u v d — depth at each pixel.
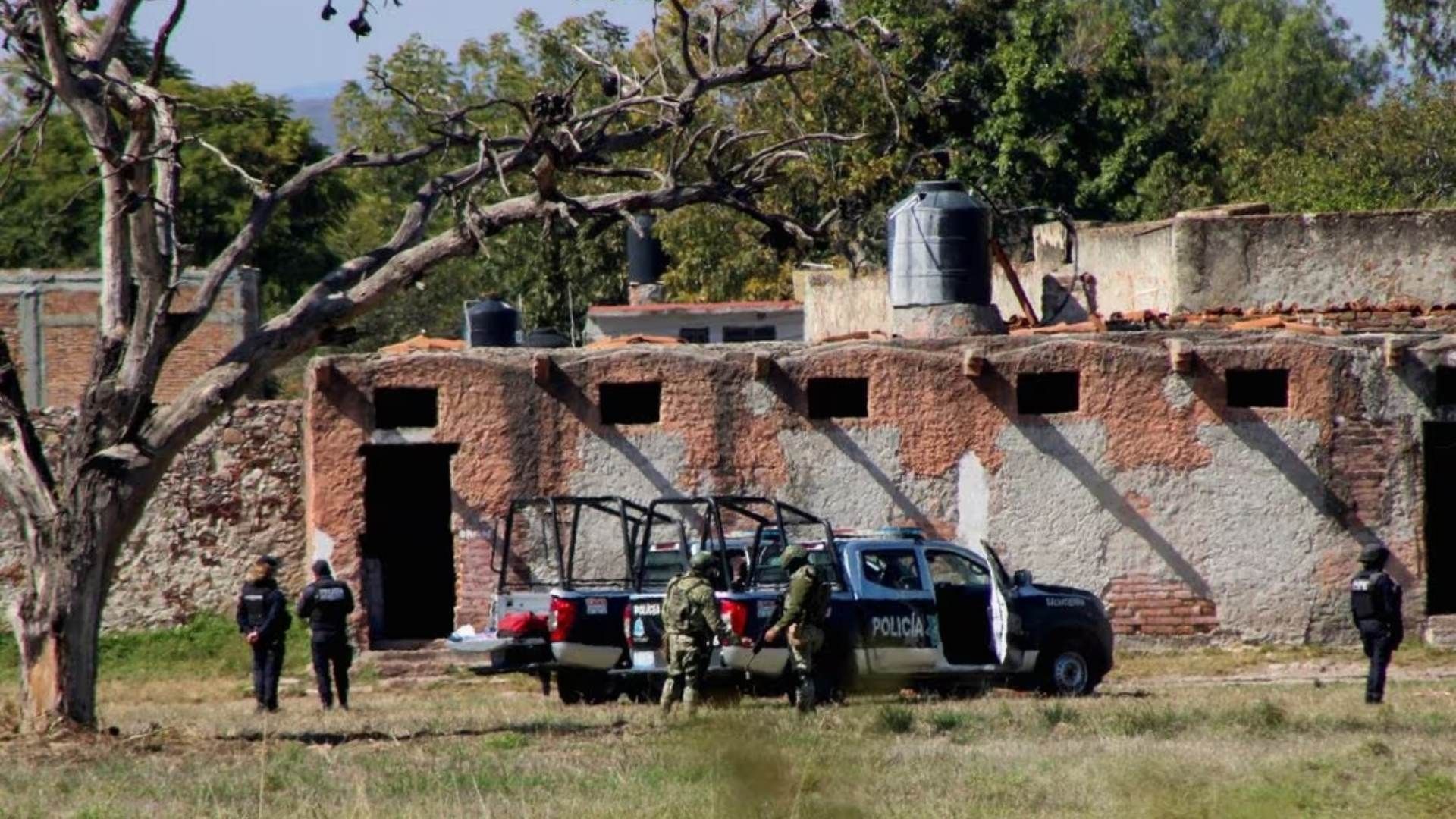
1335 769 58.72
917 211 120.56
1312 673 106.06
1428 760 61.22
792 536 96.12
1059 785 55.88
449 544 126.69
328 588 92.12
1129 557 113.00
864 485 112.94
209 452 117.56
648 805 52.16
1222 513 113.06
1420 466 113.00
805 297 179.75
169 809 54.31
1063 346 113.62
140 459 71.75
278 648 90.88
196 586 117.00
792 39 76.12
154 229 72.50
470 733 75.31
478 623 111.19
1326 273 132.50
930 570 90.44
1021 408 115.06
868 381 113.44
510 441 112.00
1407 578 112.88
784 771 47.69
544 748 68.19
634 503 102.69
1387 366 113.19
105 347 72.31
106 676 112.56
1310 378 113.00
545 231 77.31
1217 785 54.34
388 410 116.50
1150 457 113.12
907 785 55.84
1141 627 112.56
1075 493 113.06
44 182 173.25
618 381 112.44
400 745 70.44
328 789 57.59
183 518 117.25
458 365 112.00
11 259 173.88
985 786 55.47
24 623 71.31
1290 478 113.12
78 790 58.50
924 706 82.12
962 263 119.75
